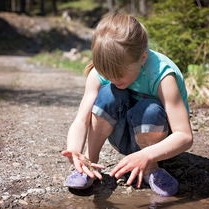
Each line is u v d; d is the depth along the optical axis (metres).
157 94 2.22
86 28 27.03
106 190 2.36
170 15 6.02
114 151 2.93
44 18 27.33
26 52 21.34
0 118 4.04
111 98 2.27
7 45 22.77
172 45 5.69
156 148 2.03
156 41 5.86
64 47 22.89
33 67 11.54
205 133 3.43
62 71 10.20
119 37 1.96
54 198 2.25
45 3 38.78
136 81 2.23
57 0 40.41
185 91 2.31
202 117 3.91
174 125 2.14
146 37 2.08
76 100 5.35
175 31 5.88
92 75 2.31
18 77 8.55
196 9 5.95
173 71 2.19
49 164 2.69
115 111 2.29
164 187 2.30
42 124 3.79
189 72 5.14
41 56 14.93
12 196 2.25
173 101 2.15
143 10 22.62
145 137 2.21
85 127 2.28
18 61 14.30
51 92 6.15
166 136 2.22
